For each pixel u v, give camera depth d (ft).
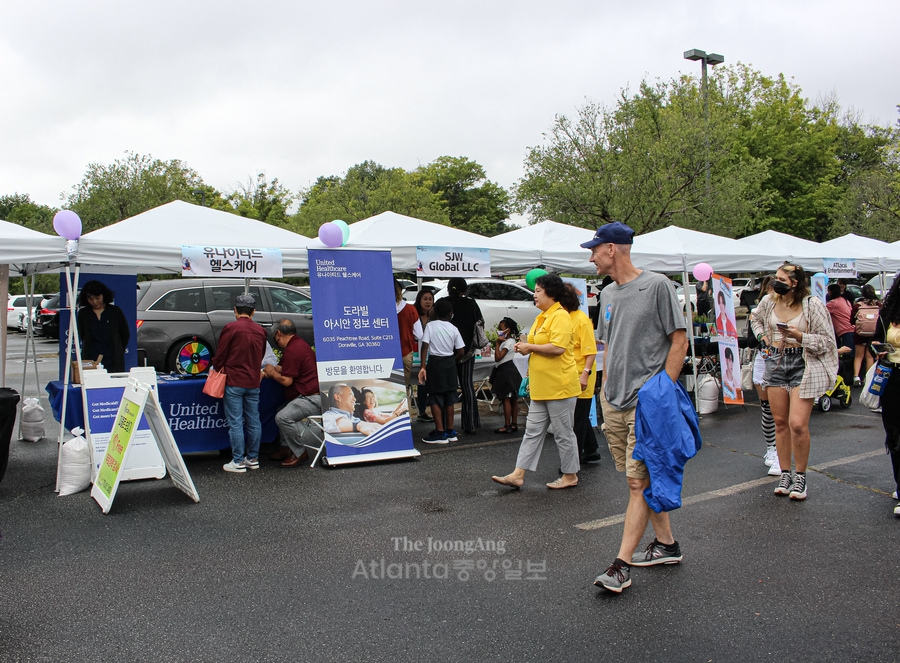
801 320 17.72
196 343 38.11
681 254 32.81
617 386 13.35
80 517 17.58
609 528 16.47
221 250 22.38
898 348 16.98
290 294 40.68
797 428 18.02
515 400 28.32
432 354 26.13
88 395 20.48
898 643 10.87
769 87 111.65
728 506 17.97
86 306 25.91
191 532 16.46
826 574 13.55
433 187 218.79
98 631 11.54
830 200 104.32
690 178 64.08
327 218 101.76
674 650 10.71
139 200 98.68
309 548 15.35
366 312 24.13
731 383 31.63
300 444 22.66
